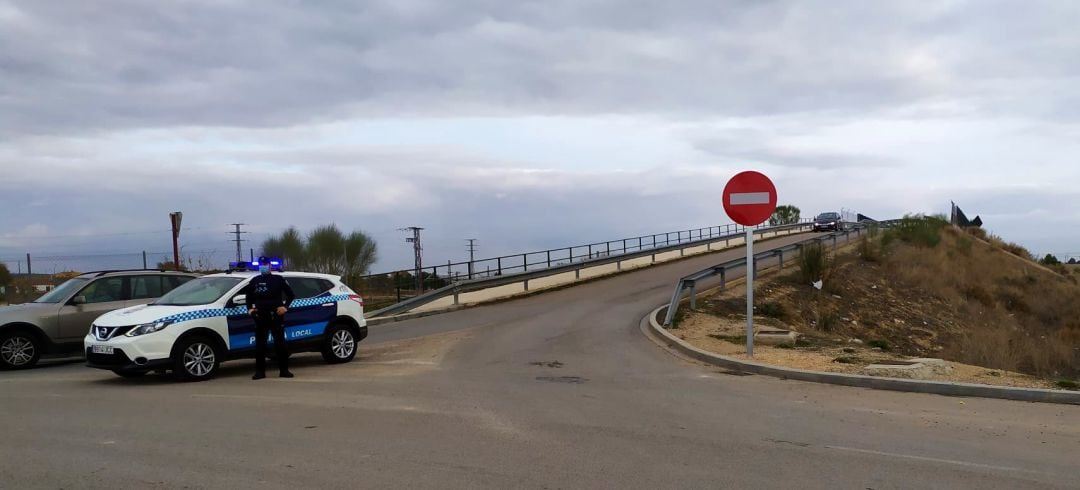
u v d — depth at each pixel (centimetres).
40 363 1505
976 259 3900
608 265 3553
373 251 4491
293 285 1308
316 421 805
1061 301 3250
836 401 935
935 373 1119
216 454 664
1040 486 578
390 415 837
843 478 595
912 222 4319
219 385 1088
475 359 1357
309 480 584
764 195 1271
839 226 5456
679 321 1791
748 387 1043
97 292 1474
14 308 1393
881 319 2420
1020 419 829
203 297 1200
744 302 2161
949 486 576
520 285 3005
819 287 2509
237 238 4578
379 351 1523
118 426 787
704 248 4659
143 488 566
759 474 605
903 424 800
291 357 1485
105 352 1094
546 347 1497
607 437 732
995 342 1878
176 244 2428
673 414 850
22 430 771
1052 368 1733
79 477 595
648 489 564
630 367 1242
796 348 1418
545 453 668
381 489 561
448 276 3075
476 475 598
